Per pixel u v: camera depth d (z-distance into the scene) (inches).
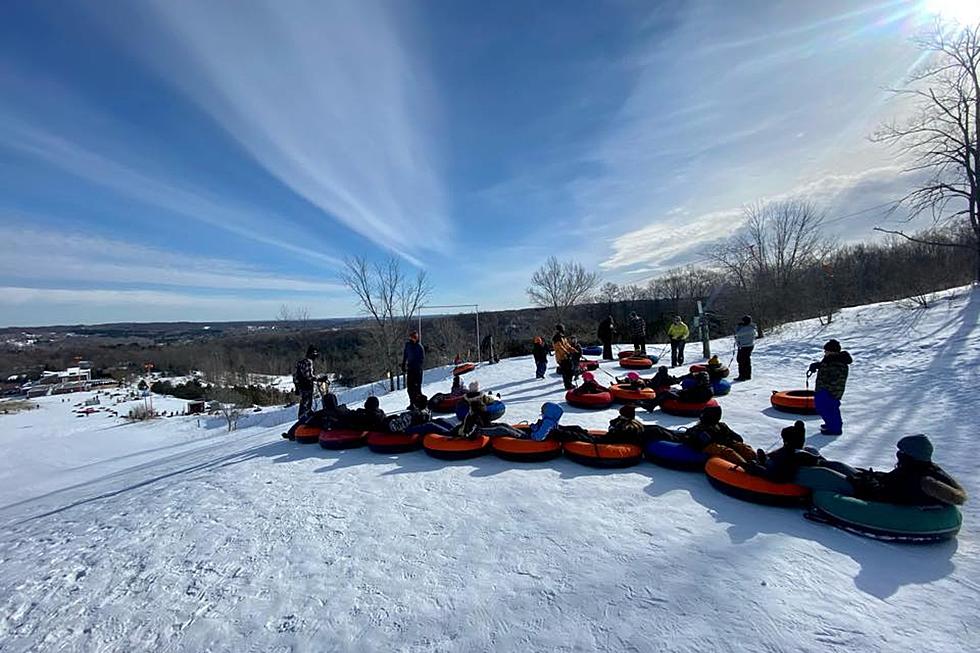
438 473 243.4
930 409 299.1
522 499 201.0
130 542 197.6
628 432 245.6
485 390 518.9
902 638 108.5
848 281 1000.2
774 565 140.0
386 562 157.2
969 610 117.3
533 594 133.3
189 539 191.5
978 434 246.8
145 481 346.3
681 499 192.7
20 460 968.9
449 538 170.4
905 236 679.1
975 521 161.5
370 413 317.1
